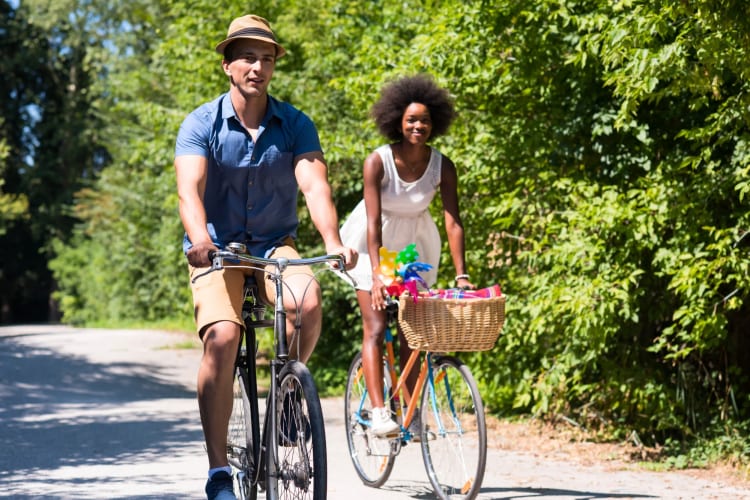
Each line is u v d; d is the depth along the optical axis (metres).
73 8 56.94
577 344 11.90
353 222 8.29
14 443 10.73
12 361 22.33
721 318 10.14
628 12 10.36
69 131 60.81
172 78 20.78
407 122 7.86
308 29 17.53
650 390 11.80
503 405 14.09
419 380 7.78
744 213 10.27
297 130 6.16
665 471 10.16
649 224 10.47
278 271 5.57
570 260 10.95
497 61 12.09
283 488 5.53
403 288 7.22
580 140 11.95
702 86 8.66
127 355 25.33
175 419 13.22
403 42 15.18
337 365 19.11
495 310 7.00
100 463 9.42
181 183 5.83
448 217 8.10
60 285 52.72
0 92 61.19
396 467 9.08
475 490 7.05
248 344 6.02
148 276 42.16
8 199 51.31
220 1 18.81
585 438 12.31
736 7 7.79
